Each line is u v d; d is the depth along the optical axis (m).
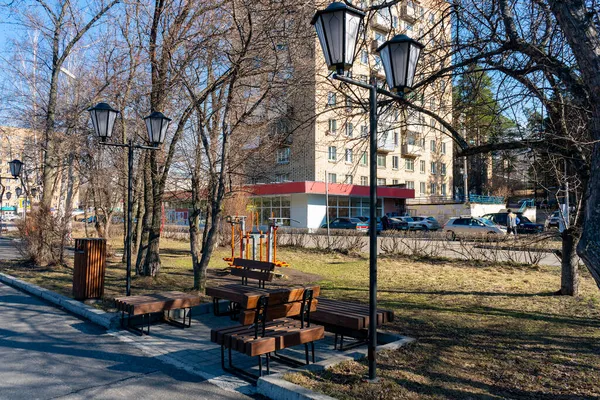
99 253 8.33
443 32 7.96
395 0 7.24
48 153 13.50
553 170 7.89
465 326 6.50
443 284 10.25
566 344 5.62
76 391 4.29
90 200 23.28
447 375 4.54
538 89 6.12
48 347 5.72
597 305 7.82
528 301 8.28
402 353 5.21
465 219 27.03
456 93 8.05
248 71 8.92
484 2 7.11
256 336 4.60
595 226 3.79
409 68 4.83
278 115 10.17
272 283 10.50
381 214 43.09
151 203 10.98
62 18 13.57
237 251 18.25
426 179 46.97
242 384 4.55
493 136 8.01
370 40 8.94
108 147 15.11
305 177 35.66
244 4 8.11
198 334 6.50
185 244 22.06
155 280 10.16
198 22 9.42
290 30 8.80
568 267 8.73
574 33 4.26
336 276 11.66
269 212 39.56
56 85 13.70
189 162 10.77
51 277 10.93
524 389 4.20
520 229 26.34
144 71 10.83
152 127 8.05
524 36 6.84
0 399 4.05
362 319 5.23
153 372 4.87
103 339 6.16
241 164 10.44
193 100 9.02
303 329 5.01
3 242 23.30
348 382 4.27
